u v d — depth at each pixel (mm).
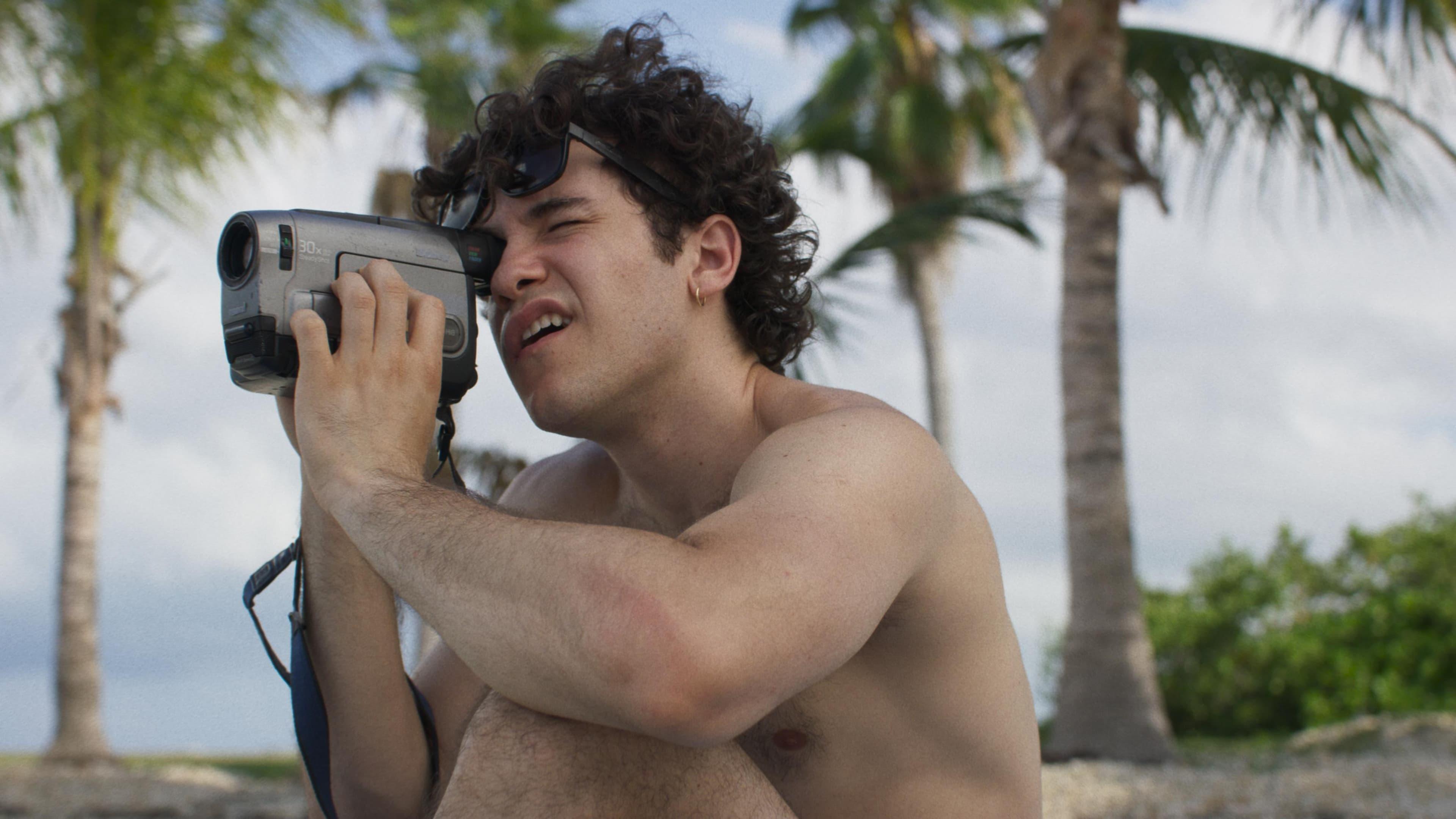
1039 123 7879
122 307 9805
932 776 1429
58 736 8984
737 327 1564
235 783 7586
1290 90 7656
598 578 1014
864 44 11477
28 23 7004
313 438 1271
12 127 7352
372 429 1275
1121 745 7043
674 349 1467
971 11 11266
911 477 1217
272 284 1337
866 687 1395
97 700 9141
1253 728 10594
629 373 1437
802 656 1047
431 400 1337
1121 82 7660
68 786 7191
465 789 1116
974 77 11758
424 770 1526
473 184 1539
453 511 1161
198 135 7645
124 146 7473
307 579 1498
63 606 9188
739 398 1521
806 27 12031
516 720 1127
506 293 1446
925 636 1363
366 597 1478
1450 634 9898
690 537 1088
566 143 1448
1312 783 5574
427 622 1139
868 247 7789
